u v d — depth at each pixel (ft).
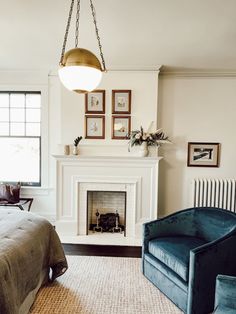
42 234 8.59
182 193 15.23
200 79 14.76
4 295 5.86
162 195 15.26
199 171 15.11
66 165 14.07
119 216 15.07
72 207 14.23
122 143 14.29
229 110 14.82
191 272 7.32
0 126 15.57
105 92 14.17
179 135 14.99
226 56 12.12
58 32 9.58
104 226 14.76
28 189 15.30
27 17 8.42
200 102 14.84
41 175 15.34
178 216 10.10
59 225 14.26
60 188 14.17
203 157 15.03
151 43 10.52
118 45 10.76
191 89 14.82
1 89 14.99
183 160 15.11
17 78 14.93
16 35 9.89
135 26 8.95
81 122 14.38
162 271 8.69
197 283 7.29
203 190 14.42
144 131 14.15
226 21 8.52
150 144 13.91
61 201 14.23
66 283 9.30
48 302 8.18
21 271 6.81
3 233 7.38
